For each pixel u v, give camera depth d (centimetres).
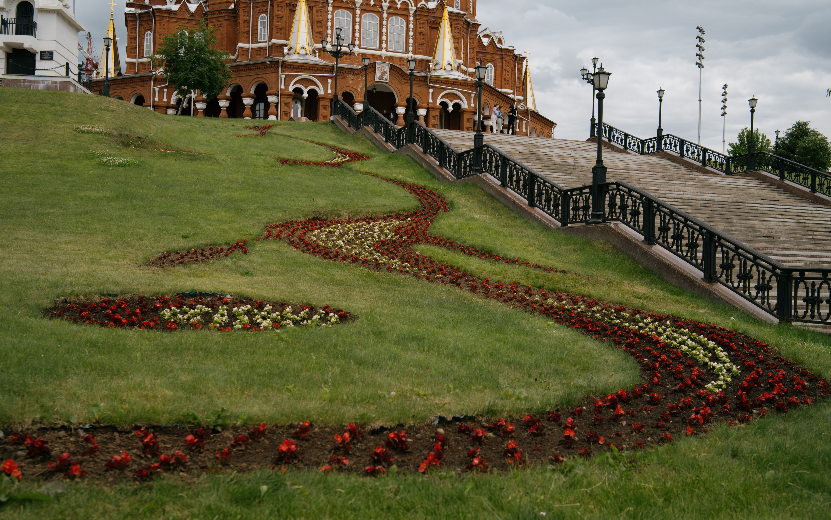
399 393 590
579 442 535
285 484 408
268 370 619
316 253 1291
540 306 1048
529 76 6294
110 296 876
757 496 439
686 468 480
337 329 792
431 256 1338
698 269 1257
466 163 2097
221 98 4725
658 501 420
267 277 1090
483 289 1141
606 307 1065
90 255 1139
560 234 1587
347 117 3209
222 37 5106
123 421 482
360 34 4916
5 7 3919
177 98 5088
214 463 437
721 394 688
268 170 2131
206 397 538
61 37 4053
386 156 2531
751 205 1925
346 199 1817
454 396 598
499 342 798
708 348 877
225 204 1656
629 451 516
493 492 417
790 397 700
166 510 370
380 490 411
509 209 1809
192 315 834
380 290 1070
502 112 5544
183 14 5222
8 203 1488
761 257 1111
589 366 738
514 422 563
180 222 1460
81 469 411
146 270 1066
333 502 391
